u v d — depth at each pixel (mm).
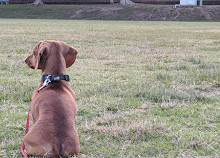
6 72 7074
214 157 3266
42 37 15672
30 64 3477
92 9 48688
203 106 4875
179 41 14648
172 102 5023
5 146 3438
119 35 17719
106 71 7457
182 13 45031
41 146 2879
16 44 12398
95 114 4547
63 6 51469
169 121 4293
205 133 3875
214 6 48688
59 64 3387
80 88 5777
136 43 13648
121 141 3639
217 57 9867
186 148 3465
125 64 8391
